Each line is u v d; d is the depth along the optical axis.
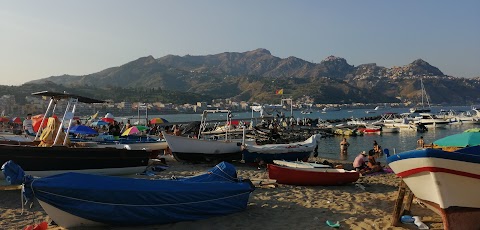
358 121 67.25
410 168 8.45
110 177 9.13
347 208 11.23
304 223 9.77
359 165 18.27
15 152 12.48
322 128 50.53
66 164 13.28
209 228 9.35
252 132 36.06
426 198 8.60
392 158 8.84
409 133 52.09
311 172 14.52
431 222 9.49
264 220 10.05
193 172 17.42
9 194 12.26
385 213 10.64
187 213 9.77
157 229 9.16
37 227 8.66
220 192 10.27
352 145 38.44
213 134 33.44
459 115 71.56
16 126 40.47
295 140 38.56
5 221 9.66
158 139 26.58
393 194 13.25
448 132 53.25
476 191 8.04
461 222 8.22
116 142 22.16
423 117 67.00
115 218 8.91
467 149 7.86
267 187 14.00
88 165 13.71
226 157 20.78
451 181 7.98
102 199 8.77
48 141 14.41
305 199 12.38
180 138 20.05
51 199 8.48
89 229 8.88
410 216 9.77
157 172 17.23
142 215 9.16
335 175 14.62
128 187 9.04
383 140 43.41
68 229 8.84
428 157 7.93
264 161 19.84
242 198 10.76
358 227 9.33
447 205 8.10
